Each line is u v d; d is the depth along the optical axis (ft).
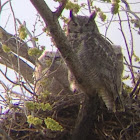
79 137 36.04
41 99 37.60
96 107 34.96
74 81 38.40
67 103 38.17
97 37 39.83
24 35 32.22
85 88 33.32
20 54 43.60
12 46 43.19
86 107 34.76
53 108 37.52
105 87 37.06
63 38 30.32
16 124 37.24
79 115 35.42
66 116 37.93
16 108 37.50
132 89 41.75
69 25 40.32
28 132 37.52
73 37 39.19
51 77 44.45
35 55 34.17
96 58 37.37
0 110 37.70
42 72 43.37
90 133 37.70
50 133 36.96
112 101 37.22
